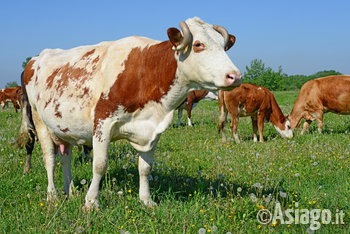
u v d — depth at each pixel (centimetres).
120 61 474
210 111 2227
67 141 560
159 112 475
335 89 1216
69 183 589
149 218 452
